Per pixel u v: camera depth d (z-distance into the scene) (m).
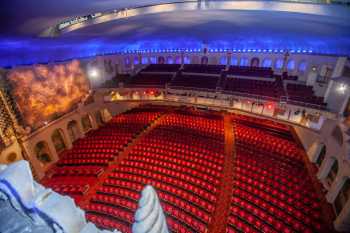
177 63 27.67
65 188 15.46
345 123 12.56
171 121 22.47
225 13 13.48
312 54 18.78
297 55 20.41
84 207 13.77
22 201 2.14
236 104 21.86
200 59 26.41
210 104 22.69
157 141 19.09
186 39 22.75
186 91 23.20
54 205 2.03
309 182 13.45
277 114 19.39
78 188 15.23
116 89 24.77
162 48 26.77
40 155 18.45
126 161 17.33
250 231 10.78
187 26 17.42
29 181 2.23
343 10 9.79
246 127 19.69
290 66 21.52
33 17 9.89
